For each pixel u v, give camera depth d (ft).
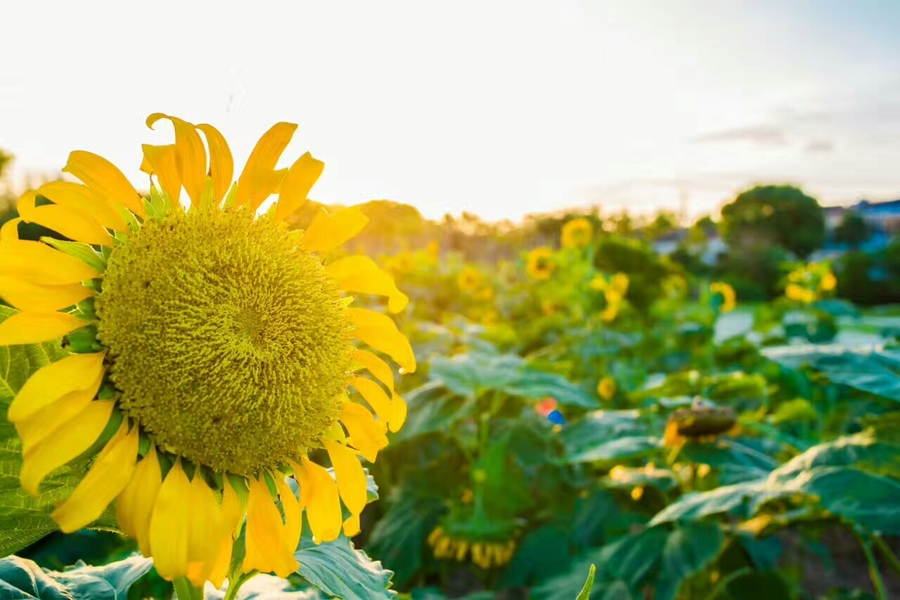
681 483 14.29
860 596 12.01
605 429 14.57
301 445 4.29
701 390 16.71
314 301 4.37
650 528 12.12
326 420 4.40
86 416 3.44
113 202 3.84
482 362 15.88
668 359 32.81
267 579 5.80
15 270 3.32
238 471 4.00
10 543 3.82
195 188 4.14
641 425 14.70
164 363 3.73
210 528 3.61
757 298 105.09
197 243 4.01
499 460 14.62
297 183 4.42
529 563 13.79
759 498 9.76
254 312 4.08
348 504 4.53
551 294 37.09
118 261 3.75
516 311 43.98
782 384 22.47
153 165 3.90
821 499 9.17
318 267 4.61
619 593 11.41
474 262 59.21
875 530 8.66
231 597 4.12
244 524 4.24
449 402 15.44
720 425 12.61
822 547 16.58
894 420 10.74
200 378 3.81
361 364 4.86
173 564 3.43
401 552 14.23
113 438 3.55
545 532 14.21
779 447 14.08
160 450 3.78
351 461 4.53
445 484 15.53
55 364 3.34
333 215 4.81
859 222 132.57
